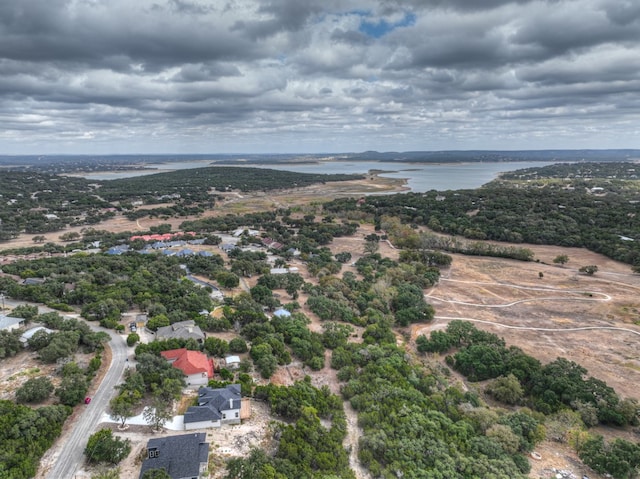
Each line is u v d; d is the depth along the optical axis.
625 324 132.25
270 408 76.88
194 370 81.19
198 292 131.50
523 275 183.38
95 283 135.38
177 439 59.88
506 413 82.44
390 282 162.38
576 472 68.81
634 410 83.50
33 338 88.56
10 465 54.09
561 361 100.25
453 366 106.25
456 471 64.62
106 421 67.69
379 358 99.69
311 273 177.38
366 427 74.12
